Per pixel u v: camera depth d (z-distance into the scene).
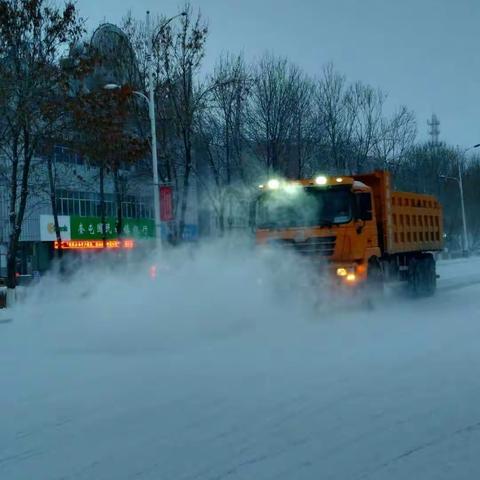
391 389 7.97
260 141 32.16
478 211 61.16
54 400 7.98
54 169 32.47
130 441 6.20
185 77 29.62
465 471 5.18
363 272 15.45
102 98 25.06
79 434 6.50
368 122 38.34
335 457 5.56
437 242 21.47
